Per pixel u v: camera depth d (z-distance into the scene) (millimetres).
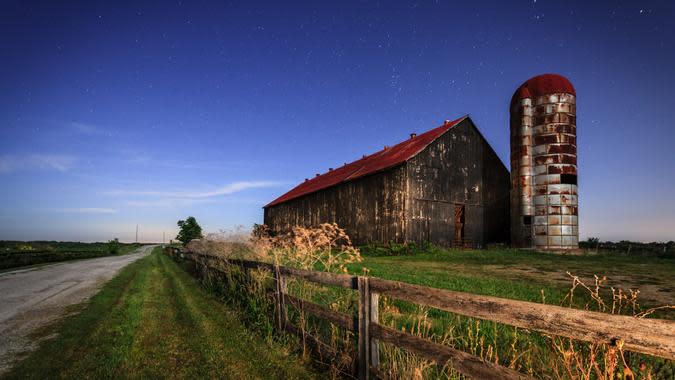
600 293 7930
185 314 7469
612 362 2189
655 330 1687
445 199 24109
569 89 23688
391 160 24781
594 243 25062
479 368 2564
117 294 10273
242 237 10578
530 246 23812
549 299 7062
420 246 21188
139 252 49969
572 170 23359
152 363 4949
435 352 2973
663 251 18875
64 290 11469
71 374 4633
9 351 5551
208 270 11297
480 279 9859
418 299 3152
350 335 4727
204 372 4625
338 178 30844
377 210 24375
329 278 4535
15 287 12477
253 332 6066
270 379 4383
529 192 24094
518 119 24734
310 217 32469
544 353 3949
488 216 26391
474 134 26500
